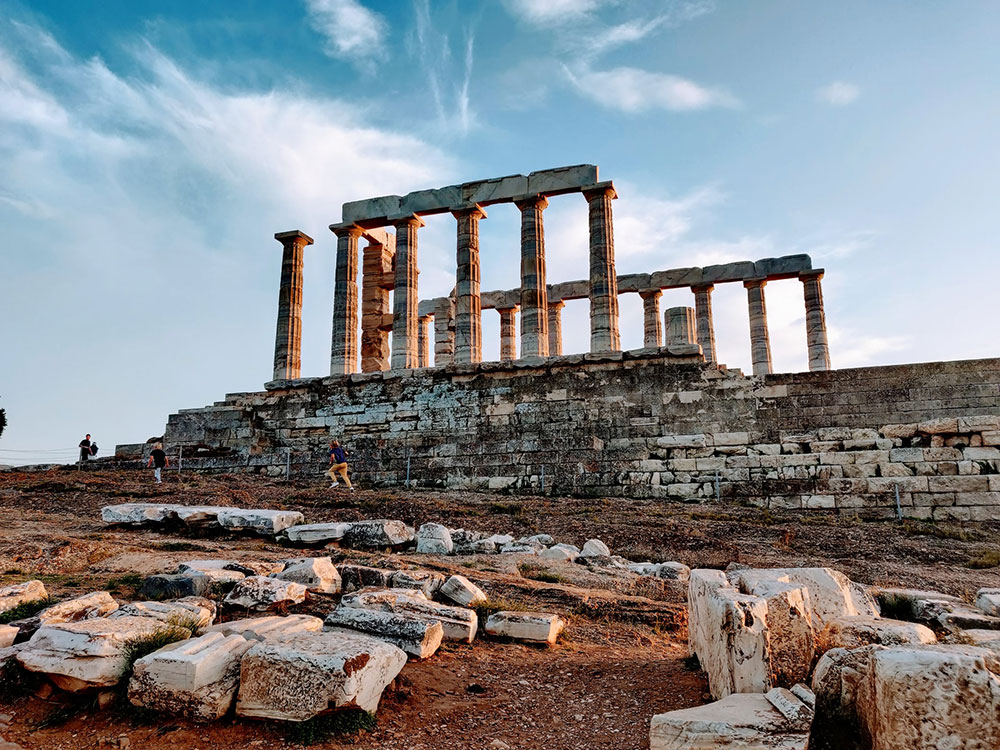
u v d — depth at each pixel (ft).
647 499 78.89
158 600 33.42
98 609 28.81
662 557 53.26
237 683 22.24
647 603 39.34
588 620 37.35
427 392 97.45
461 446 91.20
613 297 103.60
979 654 16.15
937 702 15.71
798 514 70.28
